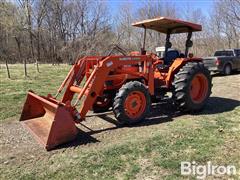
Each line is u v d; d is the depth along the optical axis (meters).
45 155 4.41
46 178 3.72
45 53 32.66
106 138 5.05
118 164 4.03
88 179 3.67
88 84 5.34
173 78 6.80
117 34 28.14
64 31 34.28
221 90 9.59
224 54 15.11
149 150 4.45
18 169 3.99
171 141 4.78
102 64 5.45
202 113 6.61
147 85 6.28
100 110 6.73
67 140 4.79
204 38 29.78
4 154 4.51
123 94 5.57
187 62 6.94
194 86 6.69
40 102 5.73
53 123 4.66
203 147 4.52
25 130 5.61
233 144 4.61
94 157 4.25
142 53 6.74
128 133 5.29
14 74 13.66
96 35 28.47
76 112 5.13
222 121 5.84
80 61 6.07
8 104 7.61
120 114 5.59
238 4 27.56
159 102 7.59
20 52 26.23
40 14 31.33
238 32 27.97
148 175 3.74
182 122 5.85
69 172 3.85
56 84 10.88
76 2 33.84
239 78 12.62
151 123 5.88
